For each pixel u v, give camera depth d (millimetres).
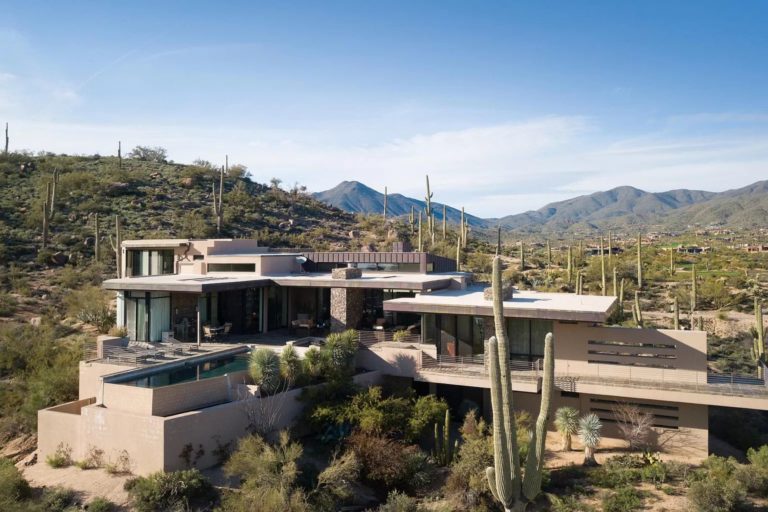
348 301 32156
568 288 58531
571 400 27031
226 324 32875
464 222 77938
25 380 30078
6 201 70562
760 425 30547
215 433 21781
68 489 19938
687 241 161000
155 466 20359
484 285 37469
